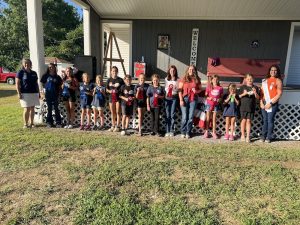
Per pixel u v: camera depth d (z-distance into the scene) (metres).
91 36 10.34
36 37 6.06
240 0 9.13
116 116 6.15
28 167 4.08
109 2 9.97
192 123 5.84
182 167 4.21
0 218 2.88
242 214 3.04
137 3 9.99
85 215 2.95
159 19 11.20
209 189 3.56
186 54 11.33
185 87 5.70
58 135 5.64
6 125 6.36
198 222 2.87
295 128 6.06
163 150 4.93
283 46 10.80
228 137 5.82
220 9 10.04
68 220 2.87
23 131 5.86
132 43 11.51
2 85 18.47
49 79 6.07
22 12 35.12
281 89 5.46
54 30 35.09
